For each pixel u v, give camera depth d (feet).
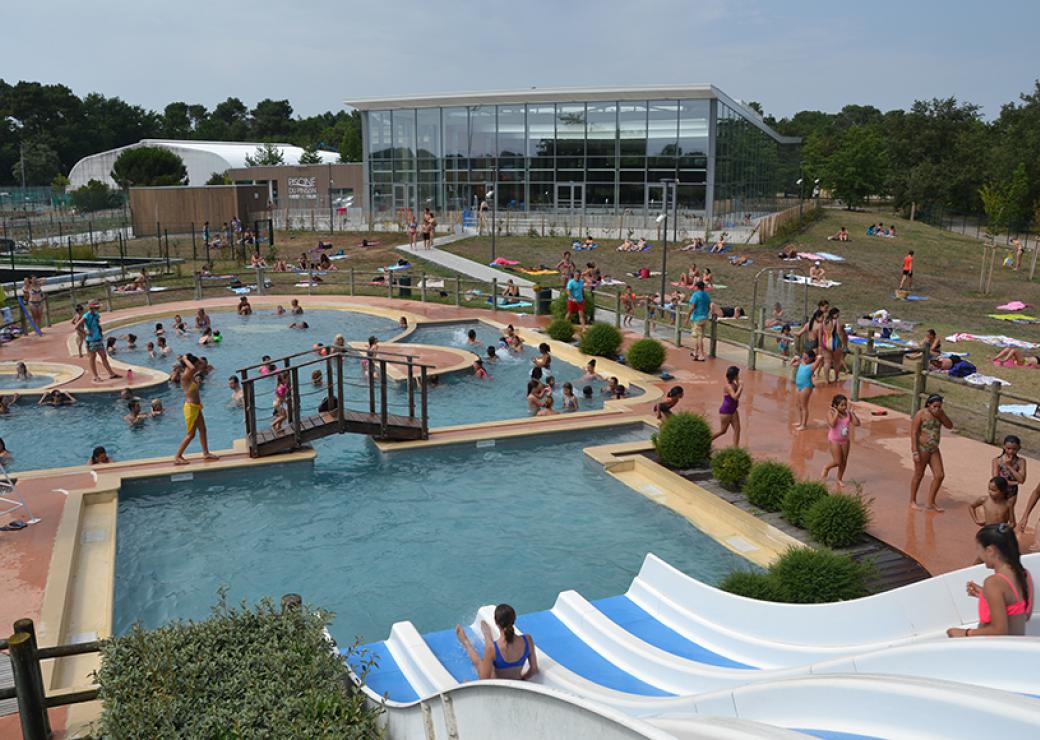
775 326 84.38
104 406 61.82
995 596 18.07
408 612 32.35
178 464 46.52
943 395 60.70
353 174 228.43
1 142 409.08
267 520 41.09
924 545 35.68
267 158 303.68
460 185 176.55
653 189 165.68
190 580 34.88
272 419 57.00
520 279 119.14
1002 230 219.41
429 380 66.95
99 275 123.75
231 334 87.71
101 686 20.68
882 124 345.31
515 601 33.17
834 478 43.93
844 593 29.25
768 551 37.01
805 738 14.39
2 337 81.87
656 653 25.62
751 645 25.57
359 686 22.16
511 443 52.24
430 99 171.01
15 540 35.99
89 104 480.64
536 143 170.40
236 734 18.72
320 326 92.63
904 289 112.16
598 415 56.39
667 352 76.89
